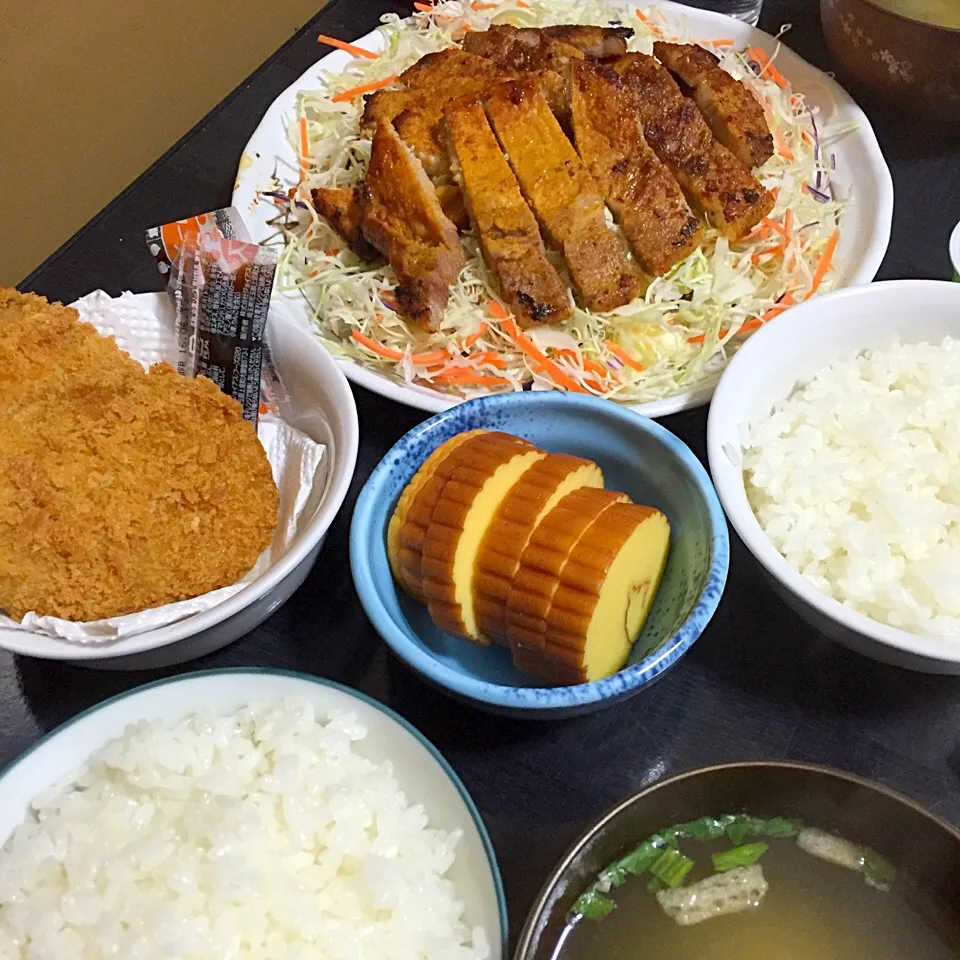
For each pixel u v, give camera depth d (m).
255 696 0.30
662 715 0.32
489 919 0.27
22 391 0.34
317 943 0.27
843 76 0.47
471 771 0.31
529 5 0.50
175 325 0.37
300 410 0.37
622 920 0.28
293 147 0.46
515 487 0.31
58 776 0.30
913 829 0.27
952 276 0.41
